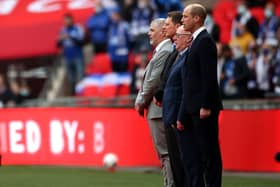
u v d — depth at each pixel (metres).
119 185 35.56
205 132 24.89
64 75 65.25
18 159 47.66
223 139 40.84
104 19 61.22
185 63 25.20
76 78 62.12
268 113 39.41
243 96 47.97
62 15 67.00
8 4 71.06
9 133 48.03
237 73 48.06
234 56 50.03
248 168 40.09
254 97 49.66
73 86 62.59
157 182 36.91
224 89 48.59
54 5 68.06
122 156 44.69
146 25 58.00
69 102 55.28
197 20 25.19
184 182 27.39
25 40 68.62
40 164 47.03
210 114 24.59
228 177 39.47
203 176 25.64
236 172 41.41
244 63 48.09
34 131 47.34
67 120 46.28
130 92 55.91
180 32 26.61
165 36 28.89
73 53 61.72
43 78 69.56
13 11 70.44
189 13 25.20
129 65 59.25
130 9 59.69
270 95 48.66
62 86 65.31
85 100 53.56
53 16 67.56
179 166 27.23
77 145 46.06
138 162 44.06
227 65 48.69
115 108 44.81
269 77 49.62
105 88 60.31
